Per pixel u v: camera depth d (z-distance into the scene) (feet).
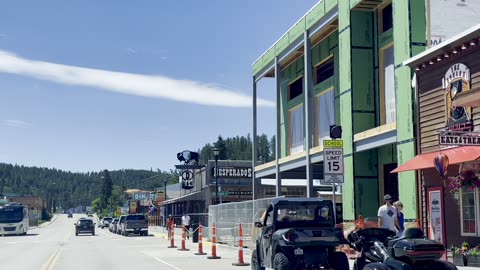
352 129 82.48
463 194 55.88
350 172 83.20
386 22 82.64
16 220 189.26
